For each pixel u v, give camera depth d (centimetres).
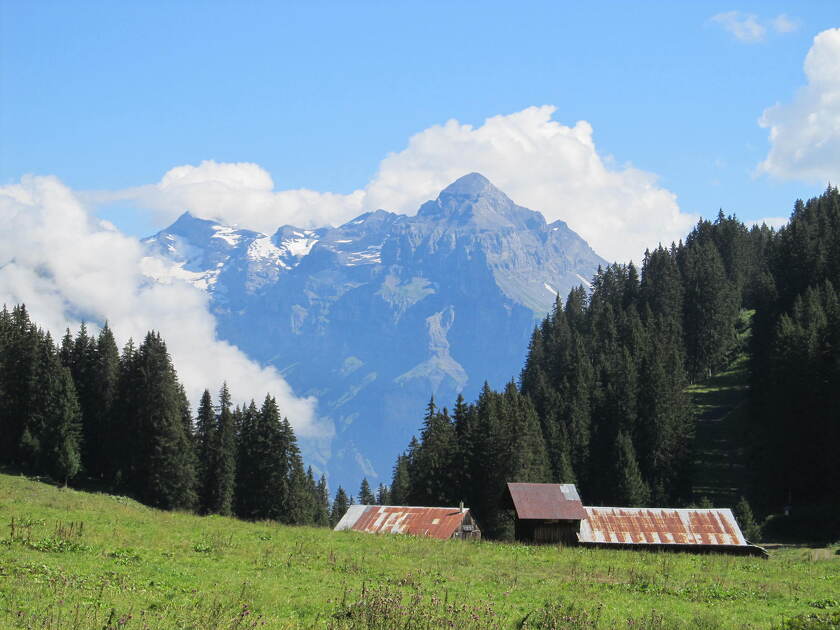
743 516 9731
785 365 11581
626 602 3759
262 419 11819
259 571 3869
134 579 3350
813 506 10656
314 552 4669
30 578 3081
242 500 11794
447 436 11138
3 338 11850
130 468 11481
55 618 2506
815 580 4856
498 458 10794
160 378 11488
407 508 7625
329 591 3419
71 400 11231
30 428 11525
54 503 6238
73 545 3959
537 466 11425
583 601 3681
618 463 12025
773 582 4684
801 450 11062
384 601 2802
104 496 10200
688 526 6975
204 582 3441
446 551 5319
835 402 10494
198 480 11719
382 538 5809
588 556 5628
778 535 10081
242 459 12006
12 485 9094
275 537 5319
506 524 10256
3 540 3941
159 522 5512
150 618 2595
